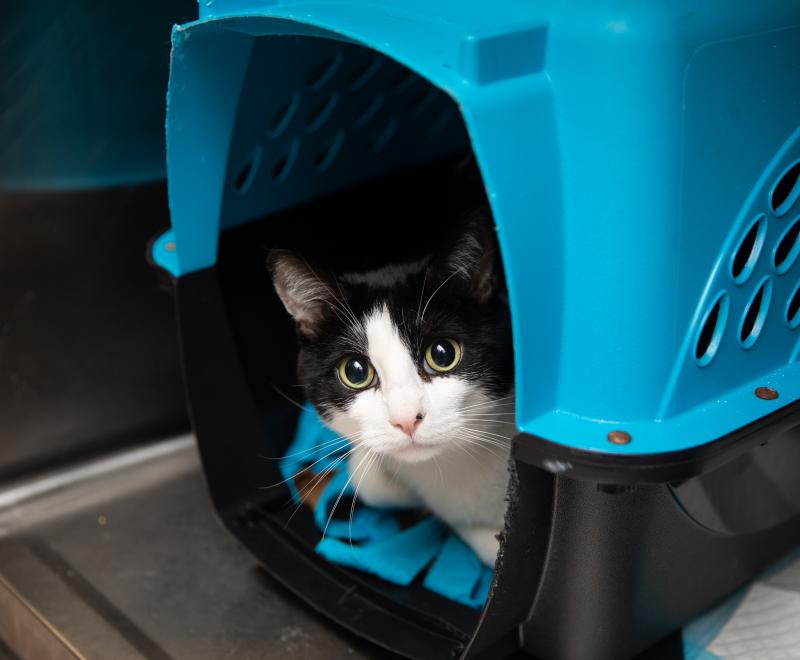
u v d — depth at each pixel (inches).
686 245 32.8
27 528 54.4
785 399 36.1
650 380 33.2
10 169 53.8
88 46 53.9
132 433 61.7
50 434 59.0
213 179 45.5
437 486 45.2
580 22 31.4
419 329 41.8
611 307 32.7
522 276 31.5
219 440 49.6
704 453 32.4
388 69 54.0
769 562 44.8
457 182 57.1
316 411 46.0
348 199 56.9
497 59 30.9
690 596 40.5
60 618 46.4
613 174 31.7
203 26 38.6
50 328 57.4
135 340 60.4
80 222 56.8
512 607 37.4
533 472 33.6
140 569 50.0
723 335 35.4
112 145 56.4
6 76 52.2
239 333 51.1
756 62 33.7
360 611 43.9
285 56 47.3
